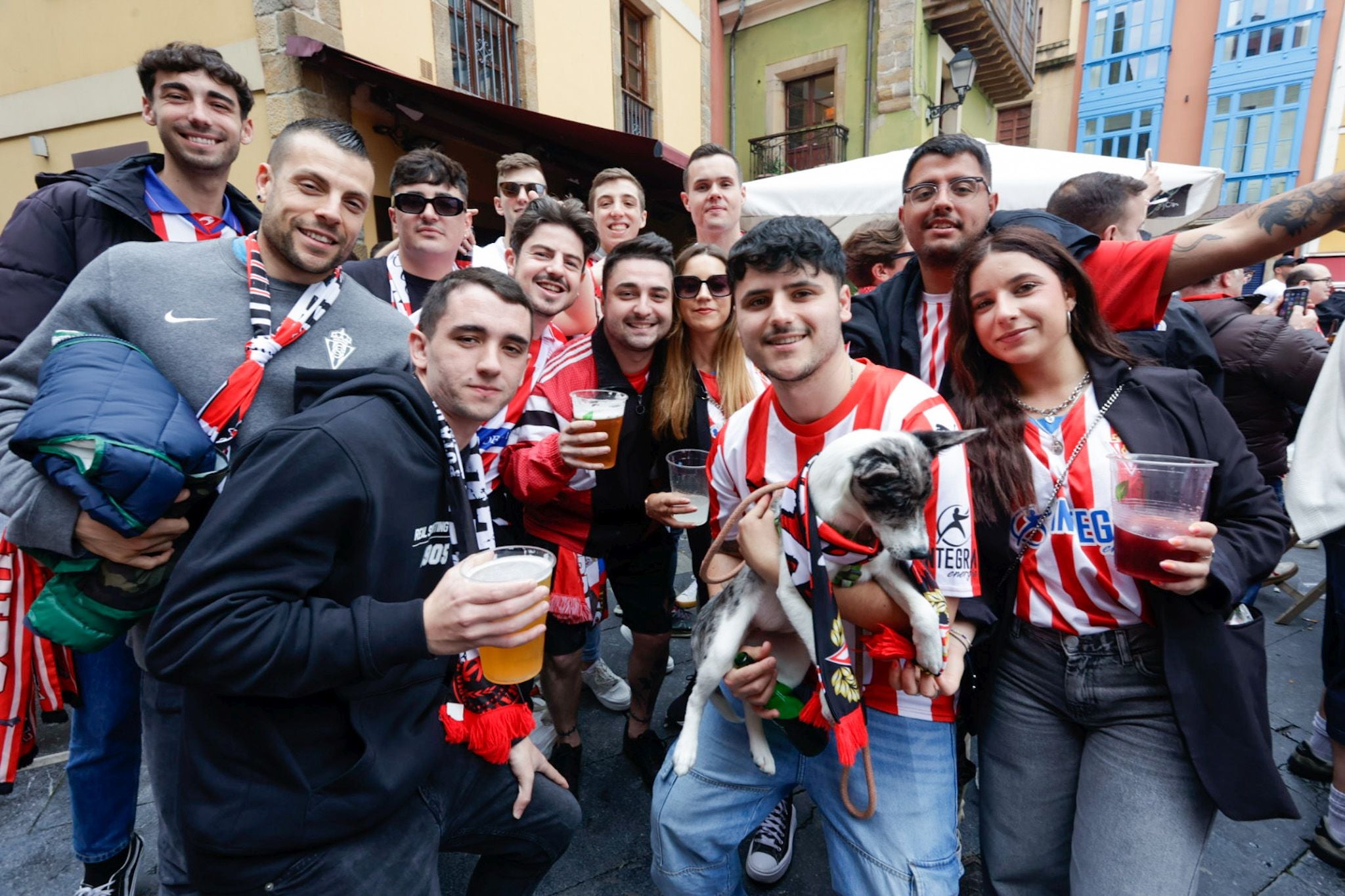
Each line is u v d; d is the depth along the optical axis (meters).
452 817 1.43
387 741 1.16
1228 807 1.21
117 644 1.68
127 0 5.54
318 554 1.05
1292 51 18.05
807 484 1.24
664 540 2.36
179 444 1.12
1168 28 19.56
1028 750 1.46
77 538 1.13
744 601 1.46
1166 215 5.32
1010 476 1.40
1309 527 2.06
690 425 2.23
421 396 1.23
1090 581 1.35
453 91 5.38
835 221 6.45
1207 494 1.34
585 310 3.01
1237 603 1.25
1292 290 5.33
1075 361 1.44
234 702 1.06
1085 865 1.33
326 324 1.55
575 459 1.81
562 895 1.92
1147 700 1.32
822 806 1.54
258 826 1.05
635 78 9.44
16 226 1.82
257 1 4.96
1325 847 1.99
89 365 1.16
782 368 1.33
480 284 1.36
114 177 2.00
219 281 1.47
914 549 1.13
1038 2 21.44
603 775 2.45
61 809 2.20
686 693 2.68
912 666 1.26
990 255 1.42
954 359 1.55
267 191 1.55
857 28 11.20
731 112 12.95
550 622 2.20
